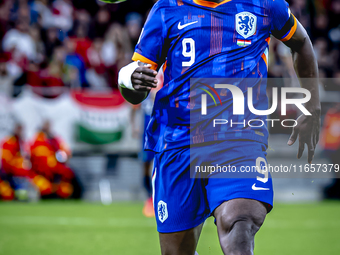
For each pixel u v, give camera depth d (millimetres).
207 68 9289
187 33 9312
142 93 9953
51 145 33750
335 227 25062
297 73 10383
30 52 44188
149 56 9586
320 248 19453
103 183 35750
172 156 9383
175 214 9305
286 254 18141
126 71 9586
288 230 24125
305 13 51719
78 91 35000
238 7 9367
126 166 36094
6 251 18078
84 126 34969
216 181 8922
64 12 48469
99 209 30812
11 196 33688
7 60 41312
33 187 33844
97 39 45688
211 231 23766
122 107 35469
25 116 34000
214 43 9281
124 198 35969
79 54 42250
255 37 9383
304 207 32969
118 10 51094
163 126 9641
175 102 9445
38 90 34344
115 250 18500
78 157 35625
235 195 8617
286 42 10086
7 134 33781
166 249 9570
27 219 26531
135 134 33656
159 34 9492
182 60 9352
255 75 9352
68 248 18828
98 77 42938
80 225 24750
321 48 49062
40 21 46844
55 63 39688
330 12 54250
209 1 9398
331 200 36594
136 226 24625
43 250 18375
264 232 23547
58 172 33906
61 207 31422
